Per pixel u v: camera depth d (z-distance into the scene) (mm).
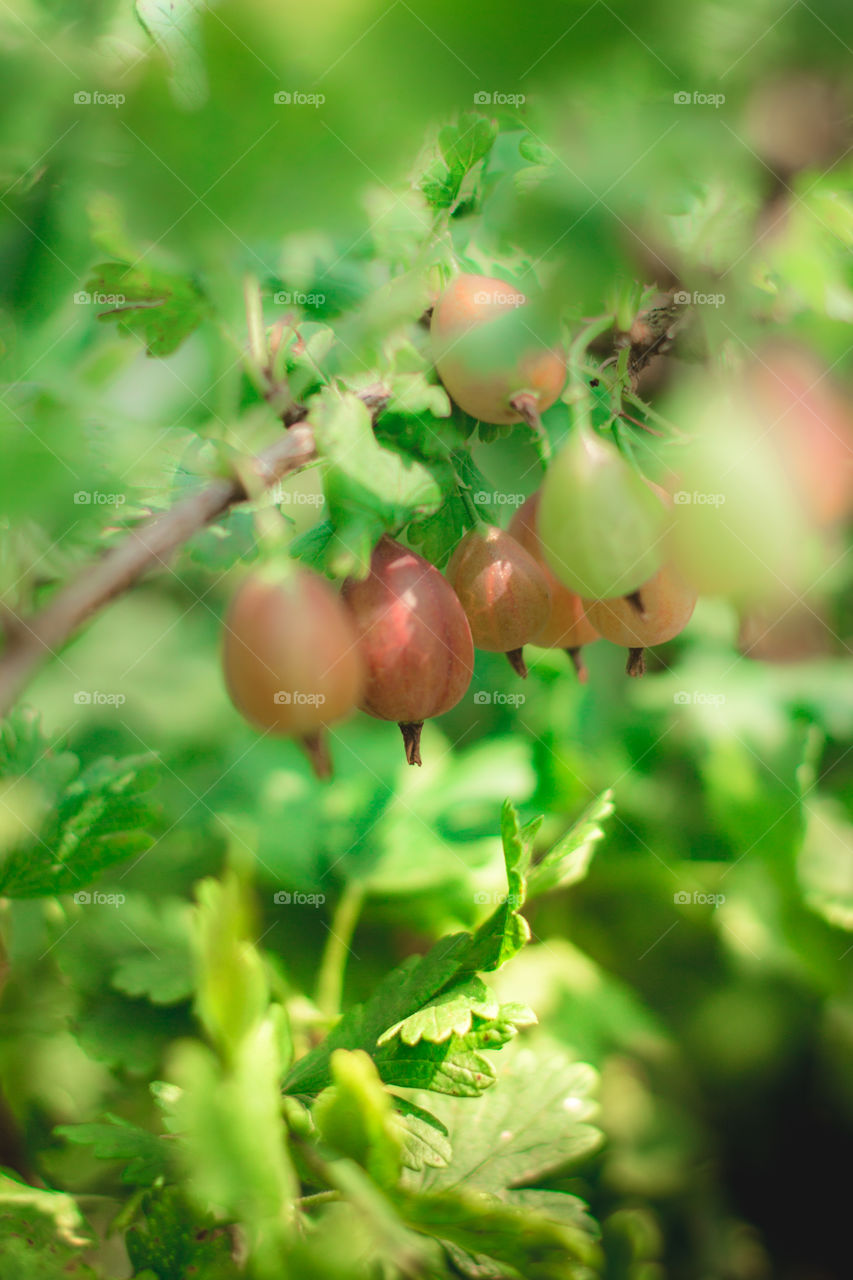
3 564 320
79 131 290
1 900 365
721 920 434
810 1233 422
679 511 329
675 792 440
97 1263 352
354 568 326
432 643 330
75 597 299
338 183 283
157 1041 369
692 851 436
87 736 427
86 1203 358
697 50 293
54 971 374
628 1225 410
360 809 423
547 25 281
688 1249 418
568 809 434
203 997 301
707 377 330
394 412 331
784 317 333
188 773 424
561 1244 320
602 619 341
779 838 432
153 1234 330
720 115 299
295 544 335
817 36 297
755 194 314
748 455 326
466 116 324
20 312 320
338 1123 312
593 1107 355
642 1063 428
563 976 426
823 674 442
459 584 339
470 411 333
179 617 438
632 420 336
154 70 282
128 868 401
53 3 295
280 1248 307
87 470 318
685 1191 422
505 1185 344
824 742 441
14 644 297
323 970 396
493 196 332
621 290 316
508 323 322
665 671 456
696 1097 430
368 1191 314
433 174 328
